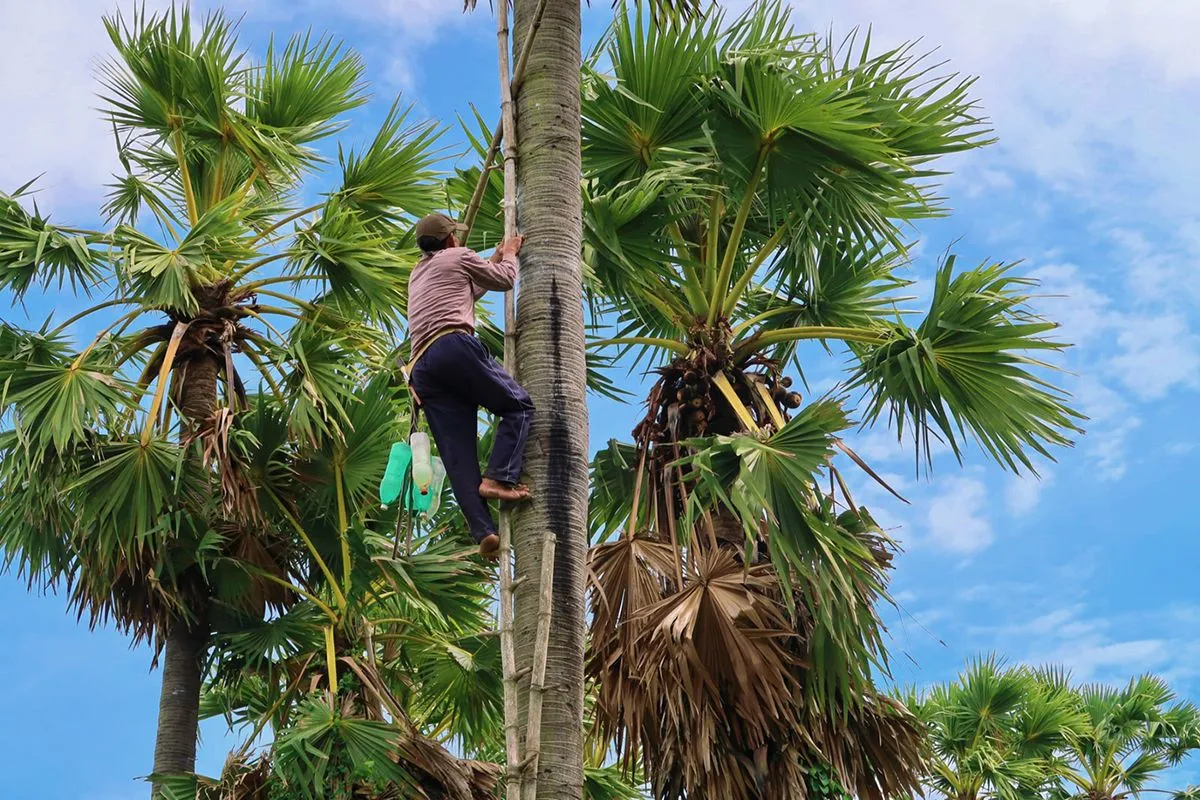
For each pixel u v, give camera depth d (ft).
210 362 35.76
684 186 29.12
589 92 30.81
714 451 26.30
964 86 31.04
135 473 31.91
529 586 15.10
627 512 33.94
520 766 13.58
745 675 27.07
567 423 16.03
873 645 27.86
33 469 31.07
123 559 33.19
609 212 28.94
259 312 36.24
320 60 41.39
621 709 28.22
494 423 32.37
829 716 29.01
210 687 37.01
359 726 30.63
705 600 27.55
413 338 17.75
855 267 35.55
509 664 14.29
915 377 29.73
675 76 29.30
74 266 34.86
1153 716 60.54
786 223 31.09
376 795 30.25
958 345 29.14
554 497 15.57
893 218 32.35
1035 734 56.95
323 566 34.30
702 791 27.55
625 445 34.04
